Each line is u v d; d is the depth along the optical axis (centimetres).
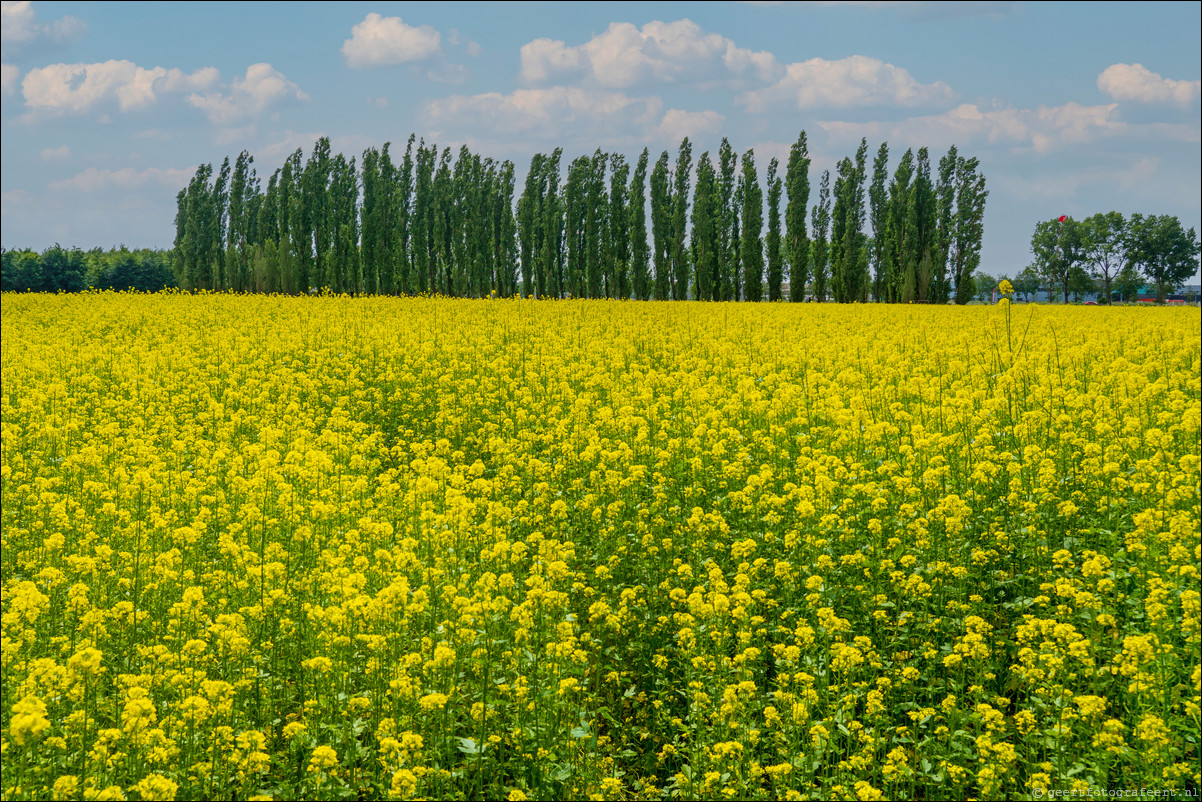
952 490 1041
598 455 1269
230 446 1430
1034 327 2662
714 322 2920
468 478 1322
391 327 2678
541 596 746
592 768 607
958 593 809
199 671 658
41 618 766
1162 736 577
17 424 1578
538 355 2225
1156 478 1029
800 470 1157
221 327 2752
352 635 696
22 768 537
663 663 744
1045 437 1245
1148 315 3381
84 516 1016
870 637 741
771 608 853
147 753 575
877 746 614
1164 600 738
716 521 963
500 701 659
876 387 1627
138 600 816
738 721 628
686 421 1440
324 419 1695
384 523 1007
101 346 2305
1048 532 933
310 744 605
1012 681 704
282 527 1005
